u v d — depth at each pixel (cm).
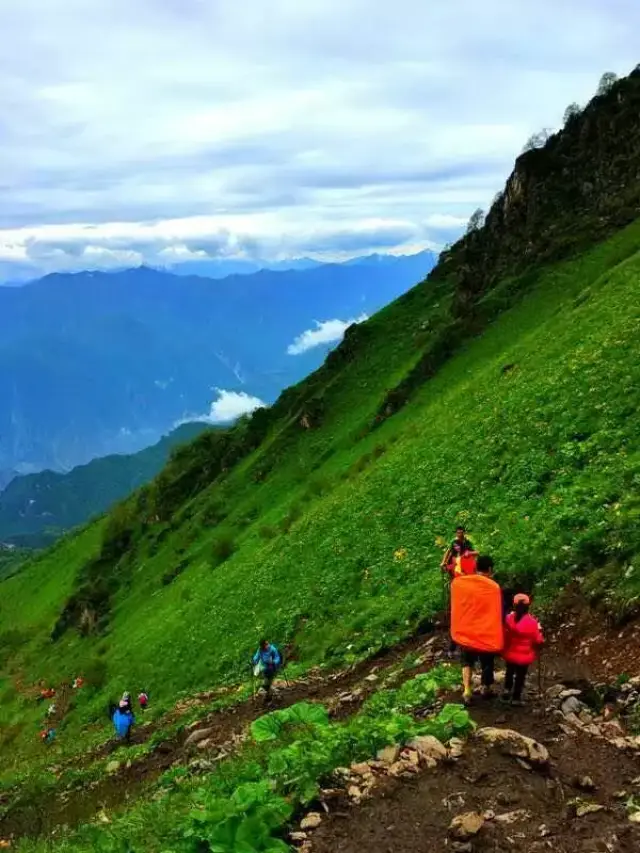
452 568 1605
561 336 4291
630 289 4216
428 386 6719
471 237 10738
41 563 15550
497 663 1411
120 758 2189
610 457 2272
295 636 2830
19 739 5178
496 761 872
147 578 8638
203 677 3194
